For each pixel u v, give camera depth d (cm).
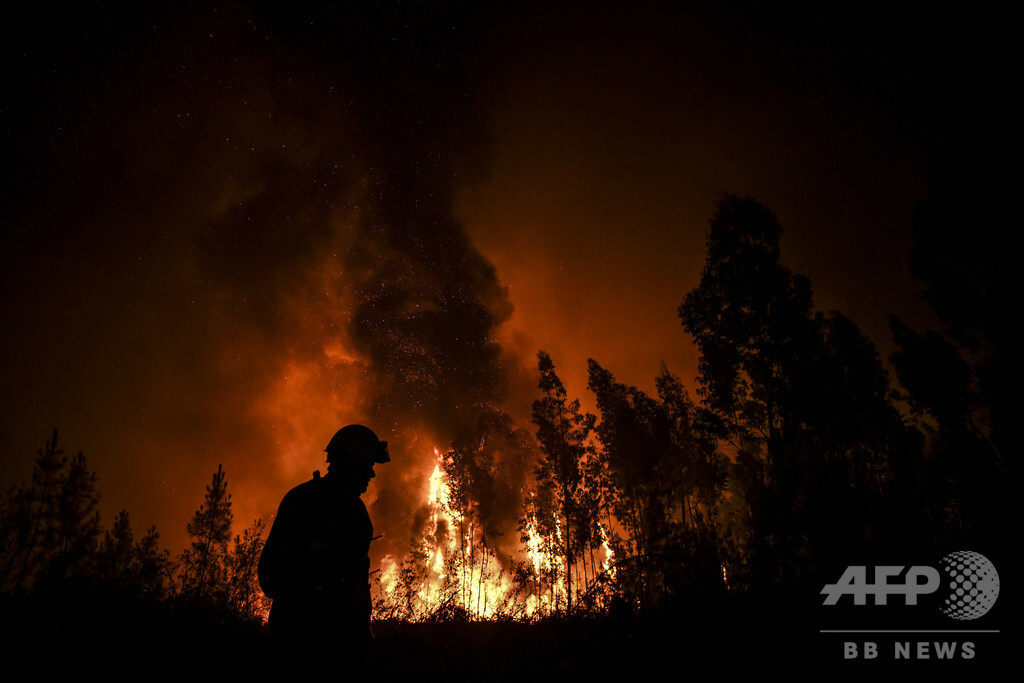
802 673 439
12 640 486
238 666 529
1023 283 1230
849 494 1148
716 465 1430
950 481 1479
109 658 504
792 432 1284
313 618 242
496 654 576
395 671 531
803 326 1373
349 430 283
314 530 254
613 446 1569
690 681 438
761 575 1003
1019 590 565
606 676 462
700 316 1454
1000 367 1226
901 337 1656
